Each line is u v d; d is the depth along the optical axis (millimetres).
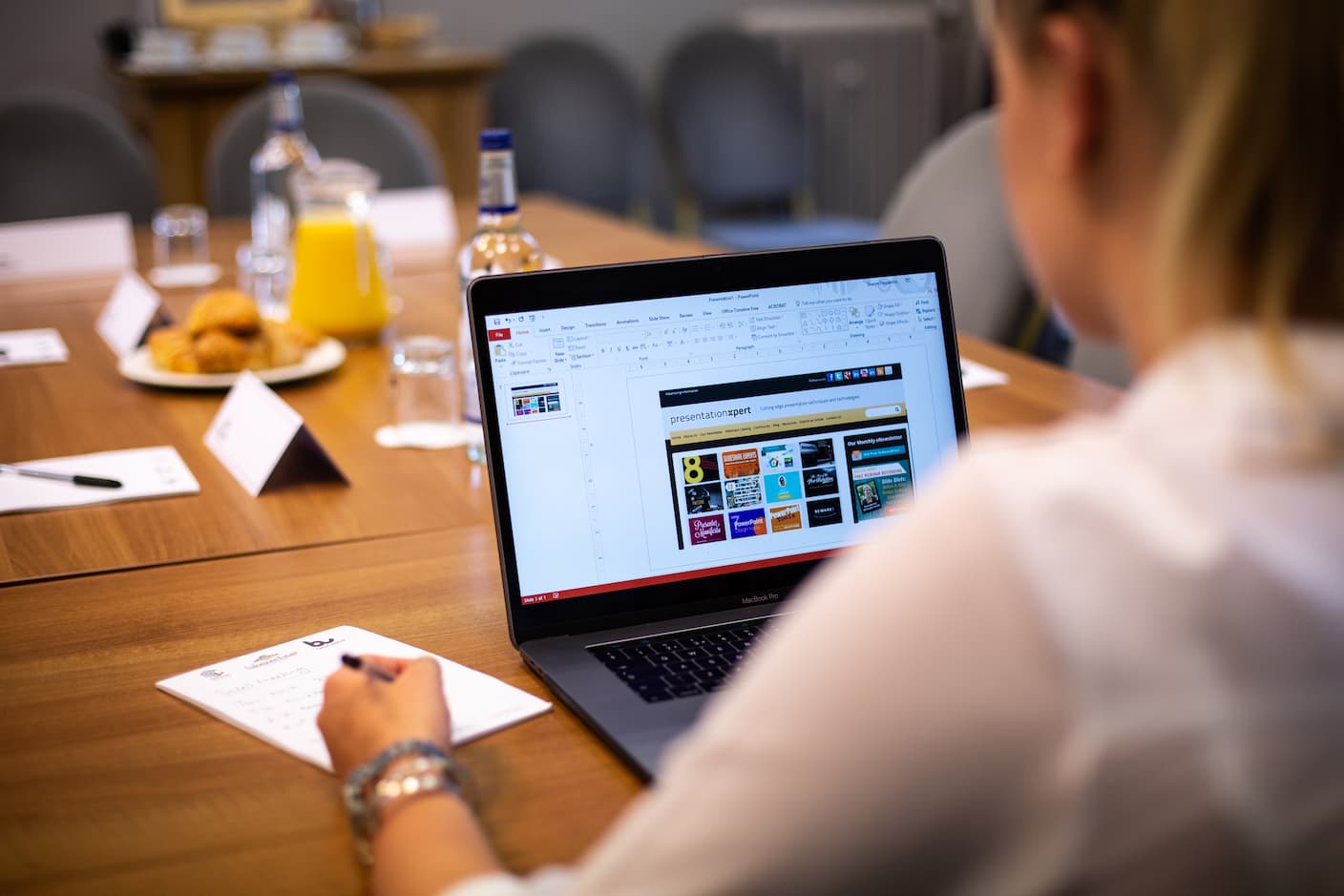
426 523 1244
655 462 975
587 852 731
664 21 5121
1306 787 406
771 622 954
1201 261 426
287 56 4090
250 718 870
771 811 432
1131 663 411
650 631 947
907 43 5434
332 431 1529
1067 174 479
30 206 2936
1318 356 415
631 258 2363
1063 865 410
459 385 1518
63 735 863
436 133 4242
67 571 1140
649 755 791
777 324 1017
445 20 4820
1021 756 415
